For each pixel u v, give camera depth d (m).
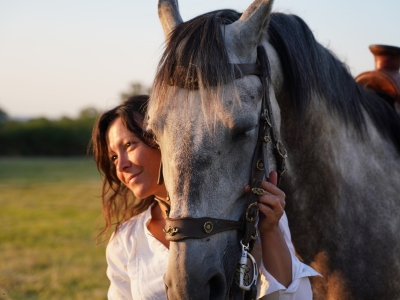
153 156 2.14
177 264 1.61
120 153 2.19
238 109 1.67
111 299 2.21
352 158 2.29
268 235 1.84
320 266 2.22
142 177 2.16
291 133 2.15
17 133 35.34
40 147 35.84
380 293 2.19
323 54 2.27
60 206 11.14
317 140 2.19
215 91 1.66
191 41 1.74
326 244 2.22
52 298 4.45
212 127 1.64
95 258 6.03
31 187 15.46
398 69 2.82
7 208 10.77
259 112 1.78
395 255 2.23
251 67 1.78
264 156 1.78
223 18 1.89
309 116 2.15
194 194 1.63
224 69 1.68
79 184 16.58
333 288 2.20
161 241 2.12
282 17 2.19
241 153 1.72
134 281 2.06
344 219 2.21
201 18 1.83
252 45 1.80
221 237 1.68
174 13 1.99
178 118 1.67
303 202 2.22
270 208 1.79
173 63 1.73
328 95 2.22
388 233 2.25
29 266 5.60
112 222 2.81
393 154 2.47
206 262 1.62
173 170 1.66
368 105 2.50
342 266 2.19
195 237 1.62
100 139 2.36
